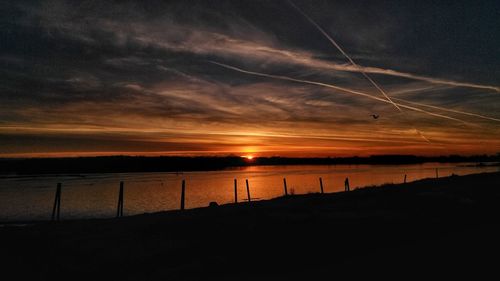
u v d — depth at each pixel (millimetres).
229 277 7633
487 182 26547
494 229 10531
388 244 9422
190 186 81312
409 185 26906
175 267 8625
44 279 8352
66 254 10125
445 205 15211
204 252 9680
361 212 14289
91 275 8508
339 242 9875
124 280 8047
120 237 11852
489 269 7164
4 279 8383
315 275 7383
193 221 14031
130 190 70938
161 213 17719
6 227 14305
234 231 11828
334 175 121688
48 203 46844
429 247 8922
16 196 58625
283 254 9055
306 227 11844
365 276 7125
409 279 6840
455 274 6973
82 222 15430
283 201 19656
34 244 11195
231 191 62688
